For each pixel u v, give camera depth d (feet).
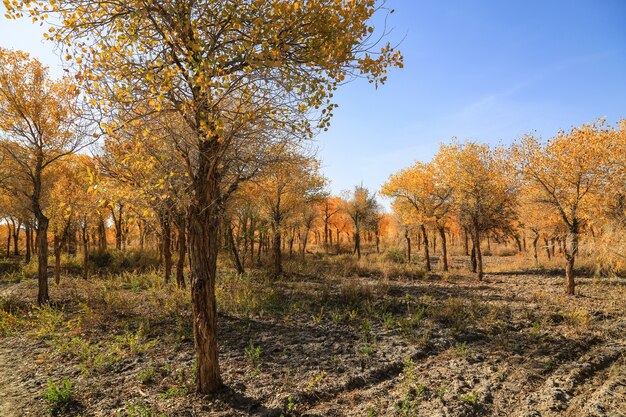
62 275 67.72
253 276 62.64
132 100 15.99
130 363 23.02
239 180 23.15
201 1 16.16
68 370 22.08
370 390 19.44
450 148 64.03
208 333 18.48
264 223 71.36
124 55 16.30
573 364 22.63
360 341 27.66
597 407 17.02
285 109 17.16
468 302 41.55
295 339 28.27
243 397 18.20
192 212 18.15
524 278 65.41
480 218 63.87
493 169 60.59
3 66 37.81
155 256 84.94
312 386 19.49
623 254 41.04
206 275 18.47
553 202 47.03
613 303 39.83
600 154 43.73
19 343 27.50
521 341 27.14
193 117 16.60
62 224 56.24
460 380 20.63
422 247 167.73
